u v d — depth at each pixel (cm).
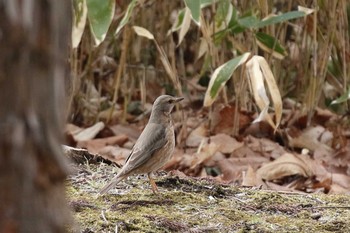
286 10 1365
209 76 1486
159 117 877
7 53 412
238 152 1237
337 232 780
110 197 848
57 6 419
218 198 873
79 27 1110
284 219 812
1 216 420
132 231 754
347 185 1139
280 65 1352
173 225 771
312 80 1311
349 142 1309
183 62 1457
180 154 1246
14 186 419
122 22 1077
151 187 891
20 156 417
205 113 1419
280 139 1318
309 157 1241
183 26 1185
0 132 415
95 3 1003
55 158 425
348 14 1348
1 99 414
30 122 417
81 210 801
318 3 1288
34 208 424
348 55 1323
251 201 867
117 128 1335
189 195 864
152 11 1441
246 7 1314
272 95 1045
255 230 775
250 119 1321
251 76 1047
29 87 416
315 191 1120
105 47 1402
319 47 1328
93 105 1402
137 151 848
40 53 416
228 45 1287
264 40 1188
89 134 1296
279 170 1137
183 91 1480
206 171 1184
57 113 424
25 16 410
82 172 930
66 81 439
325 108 1418
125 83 1384
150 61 1484
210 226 779
